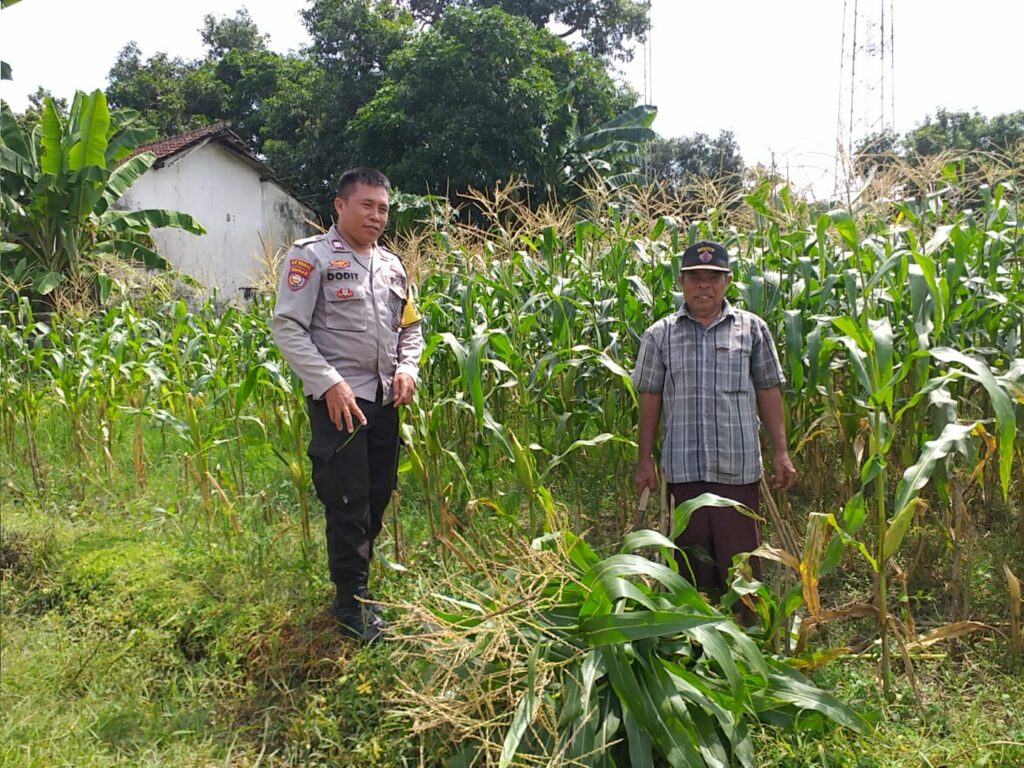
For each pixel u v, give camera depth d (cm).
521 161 1709
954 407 318
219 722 296
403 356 349
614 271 480
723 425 321
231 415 629
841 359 408
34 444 589
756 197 427
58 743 275
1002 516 446
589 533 462
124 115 1489
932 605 368
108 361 614
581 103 1931
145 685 313
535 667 236
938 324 285
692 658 274
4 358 662
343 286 323
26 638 350
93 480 570
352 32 2139
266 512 477
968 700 293
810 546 275
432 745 261
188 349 577
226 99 2772
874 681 302
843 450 397
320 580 385
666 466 331
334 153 2114
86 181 1211
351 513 325
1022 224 419
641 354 342
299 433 407
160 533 468
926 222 436
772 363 333
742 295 394
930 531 400
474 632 239
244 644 332
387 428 345
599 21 2578
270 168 2061
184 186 1831
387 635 308
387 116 1766
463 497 468
